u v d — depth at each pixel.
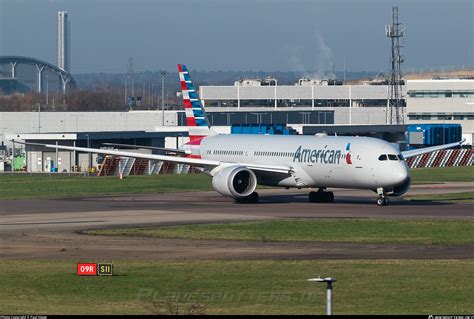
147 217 170.62
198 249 124.44
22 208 191.88
